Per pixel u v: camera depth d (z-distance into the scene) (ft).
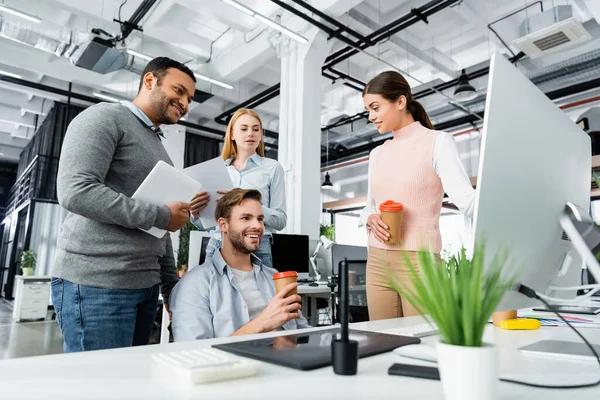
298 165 15.79
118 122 4.25
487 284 1.27
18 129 31.04
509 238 2.04
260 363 1.90
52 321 20.04
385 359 2.02
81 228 4.00
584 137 2.76
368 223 4.69
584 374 1.77
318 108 16.61
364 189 30.40
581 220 2.29
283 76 17.22
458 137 25.52
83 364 1.85
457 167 4.18
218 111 27.78
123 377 1.65
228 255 4.67
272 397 1.43
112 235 4.04
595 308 4.40
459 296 1.25
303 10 16.53
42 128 27.20
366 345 2.21
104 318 3.94
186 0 16.58
